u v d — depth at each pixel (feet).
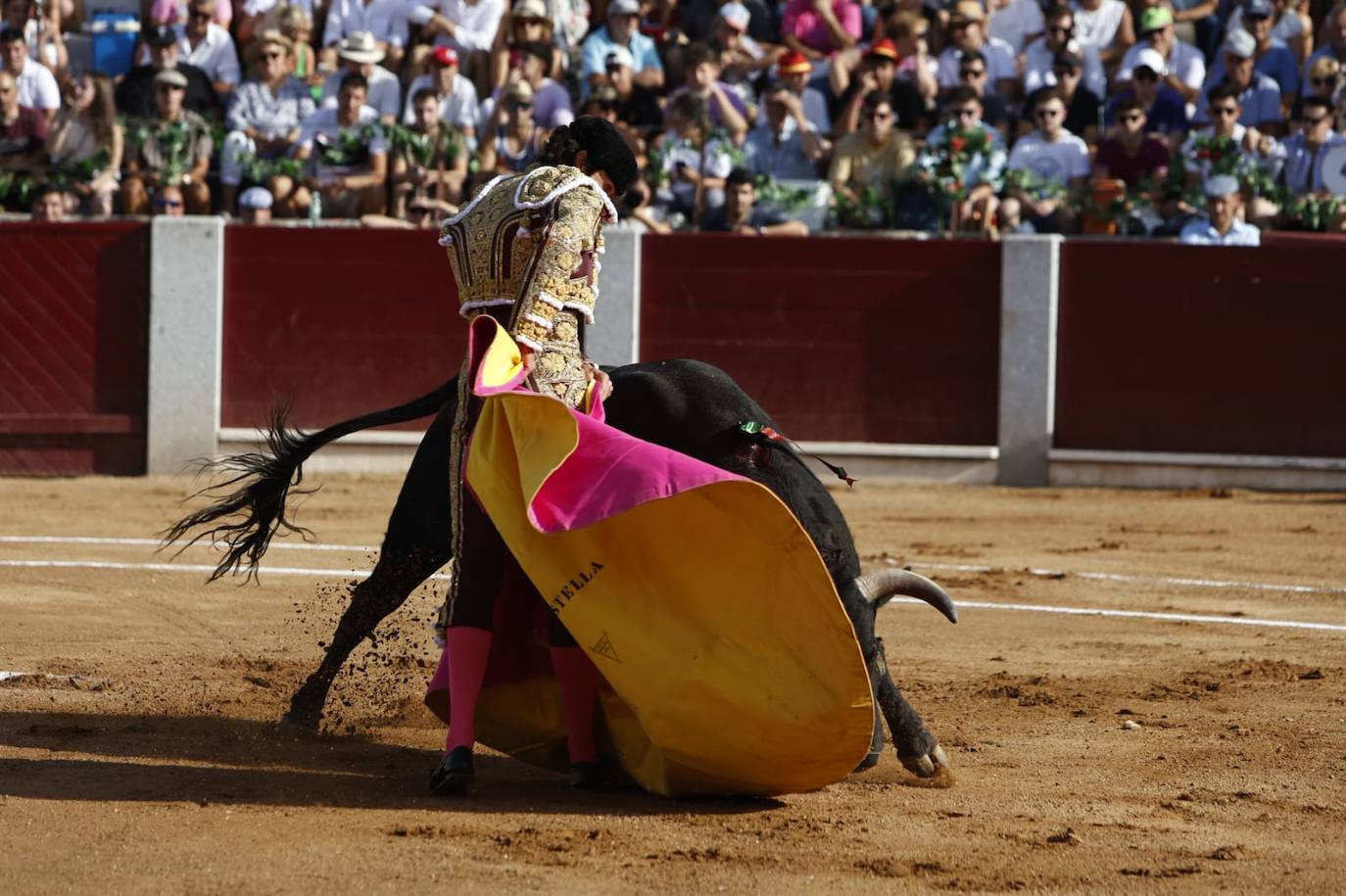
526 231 32.22
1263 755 38.06
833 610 30.17
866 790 34.40
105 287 102.89
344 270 103.30
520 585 35.35
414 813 31.12
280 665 46.75
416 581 37.45
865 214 104.78
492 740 35.86
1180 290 102.83
